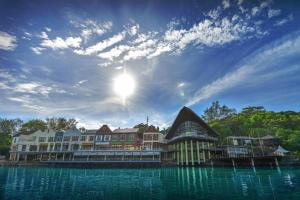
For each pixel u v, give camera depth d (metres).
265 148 54.69
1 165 58.34
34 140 66.94
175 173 37.59
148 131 63.06
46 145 65.94
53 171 44.22
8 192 19.58
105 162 52.72
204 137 53.38
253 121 74.25
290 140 52.38
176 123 60.47
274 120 71.69
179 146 56.06
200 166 50.78
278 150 48.56
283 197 15.47
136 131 62.97
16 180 28.53
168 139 62.91
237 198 15.73
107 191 19.92
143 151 54.31
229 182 24.11
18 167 55.19
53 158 62.06
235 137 56.22
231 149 54.00
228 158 45.59
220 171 38.69
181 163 52.69
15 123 88.19
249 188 19.73
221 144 64.25
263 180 24.67
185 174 35.53
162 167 51.88
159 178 30.19
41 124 89.31
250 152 54.75
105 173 39.25
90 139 64.06
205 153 54.16
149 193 18.61
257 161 41.91
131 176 33.50
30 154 63.78
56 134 66.75
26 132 70.00
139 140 62.59
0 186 23.12
